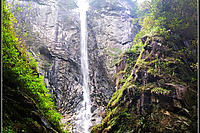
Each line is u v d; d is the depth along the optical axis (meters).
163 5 7.54
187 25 6.45
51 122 4.16
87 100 10.68
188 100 5.11
